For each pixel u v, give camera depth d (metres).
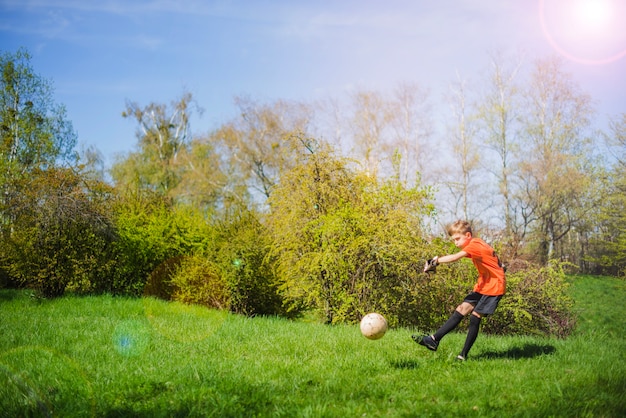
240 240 13.64
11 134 23.72
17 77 24.55
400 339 8.10
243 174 37.41
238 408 4.74
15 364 6.16
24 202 14.66
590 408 4.72
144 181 42.66
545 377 5.84
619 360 6.91
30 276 14.20
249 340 8.02
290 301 13.21
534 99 34.59
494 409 4.75
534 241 33.25
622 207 29.39
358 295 11.16
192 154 40.91
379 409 4.75
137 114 46.09
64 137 26.05
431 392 5.22
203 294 13.34
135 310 11.28
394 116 37.69
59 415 4.64
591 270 32.97
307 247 11.67
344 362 6.41
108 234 15.10
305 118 37.62
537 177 33.28
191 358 6.64
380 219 11.41
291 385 5.44
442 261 6.77
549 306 12.41
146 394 5.19
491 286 6.64
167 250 15.84
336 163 11.98
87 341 7.73
